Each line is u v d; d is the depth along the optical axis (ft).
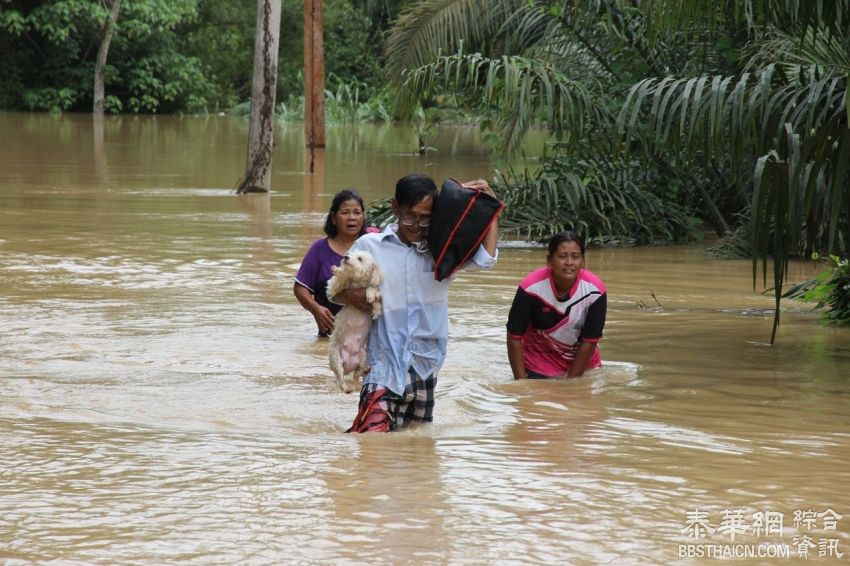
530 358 31.45
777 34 49.14
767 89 34.76
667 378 30.58
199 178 97.19
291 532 17.66
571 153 63.62
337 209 36.45
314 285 36.52
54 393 28.12
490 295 44.47
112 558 16.52
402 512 18.69
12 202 74.49
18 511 18.60
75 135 153.58
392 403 24.97
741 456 22.56
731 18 45.34
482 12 92.84
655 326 38.22
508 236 64.49
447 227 24.26
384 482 20.44
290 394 28.71
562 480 20.71
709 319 39.58
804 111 33.19
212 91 239.91
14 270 47.83
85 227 62.80
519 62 59.36
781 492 20.06
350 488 19.99
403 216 24.66
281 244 57.82
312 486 20.13
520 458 22.33
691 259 56.49
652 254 58.44
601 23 62.39
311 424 25.89
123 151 127.34
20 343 33.91
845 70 34.60
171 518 18.29
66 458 21.93
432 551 16.89
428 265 24.84
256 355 33.22
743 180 60.29
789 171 33.01
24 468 21.16
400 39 96.12
